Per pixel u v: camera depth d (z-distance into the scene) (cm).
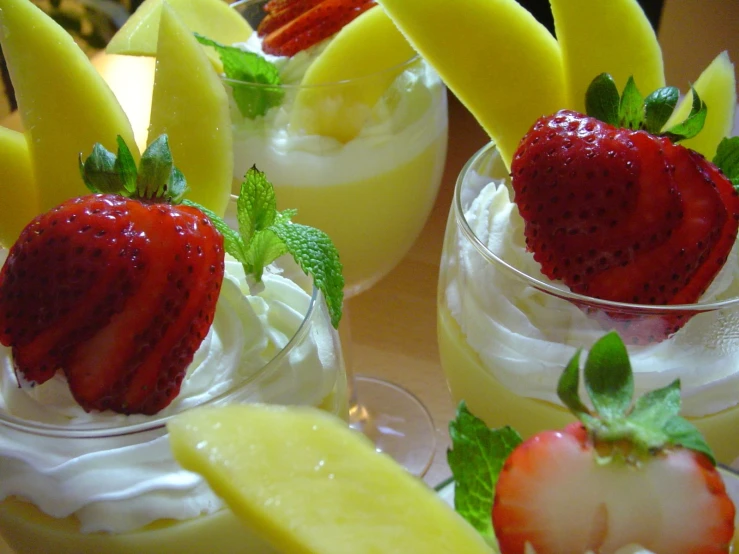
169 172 27
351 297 41
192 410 21
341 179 35
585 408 22
